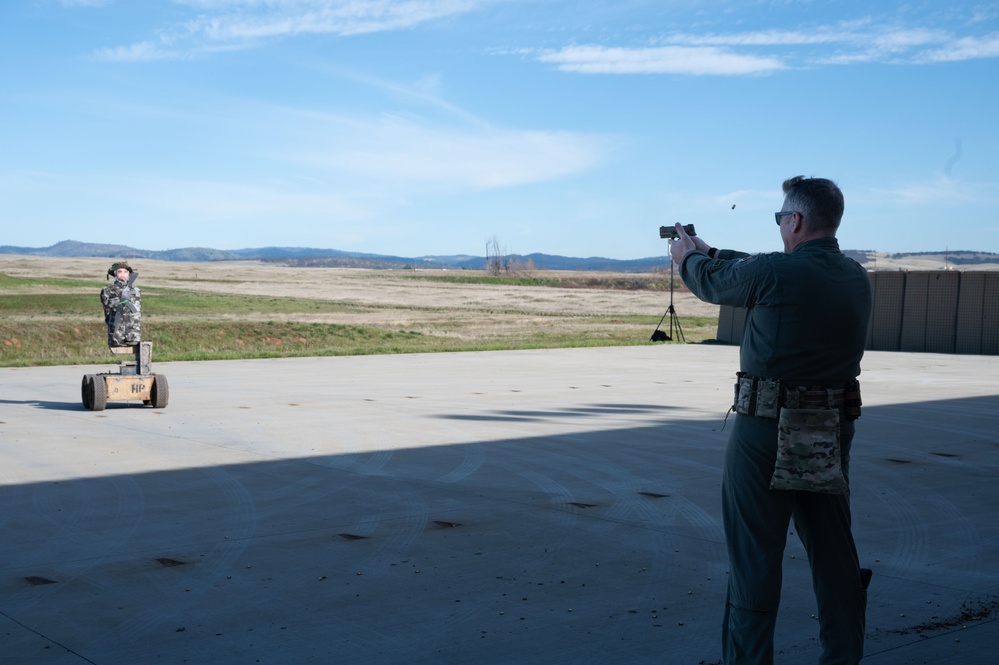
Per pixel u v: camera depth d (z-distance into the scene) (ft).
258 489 26.08
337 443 33.88
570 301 264.52
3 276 242.78
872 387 55.36
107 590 17.37
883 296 99.81
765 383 12.07
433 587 17.61
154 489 26.05
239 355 81.46
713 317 208.13
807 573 18.74
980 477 28.02
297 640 14.94
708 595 17.21
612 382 57.62
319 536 21.17
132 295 43.91
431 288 321.93
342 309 211.00
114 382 43.09
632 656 14.37
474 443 34.01
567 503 24.50
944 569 18.97
